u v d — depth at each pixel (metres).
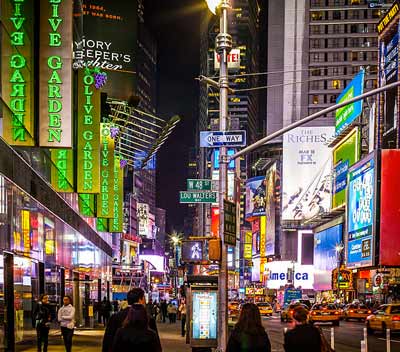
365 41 161.62
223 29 18.22
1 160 21.61
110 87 52.81
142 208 193.88
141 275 103.81
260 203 187.25
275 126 167.25
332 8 162.75
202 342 21.14
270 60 167.62
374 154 84.81
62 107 24.25
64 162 33.00
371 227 84.25
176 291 114.31
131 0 54.16
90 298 49.25
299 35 163.62
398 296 79.69
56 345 27.62
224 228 17.41
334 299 106.75
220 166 17.97
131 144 58.34
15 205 23.91
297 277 136.25
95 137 33.09
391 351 27.33
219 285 17.20
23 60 23.61
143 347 8.03
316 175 143.62
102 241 61.62
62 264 35.28
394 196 82.56
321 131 144.75
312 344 8.70
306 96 162.75
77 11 39.94
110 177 46.56
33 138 24.02
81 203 44.25
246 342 8.39
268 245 168.75
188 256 19.23
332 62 162.38
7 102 23.56
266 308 79.19
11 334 22.69
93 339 31.61
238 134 17.84
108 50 53.66
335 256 114.62
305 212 142.25
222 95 18.23
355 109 109.69
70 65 24.39
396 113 93.94
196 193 18.11
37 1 24.28
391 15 98.44
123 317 9.80
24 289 25.36
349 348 29.17
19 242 24.55
